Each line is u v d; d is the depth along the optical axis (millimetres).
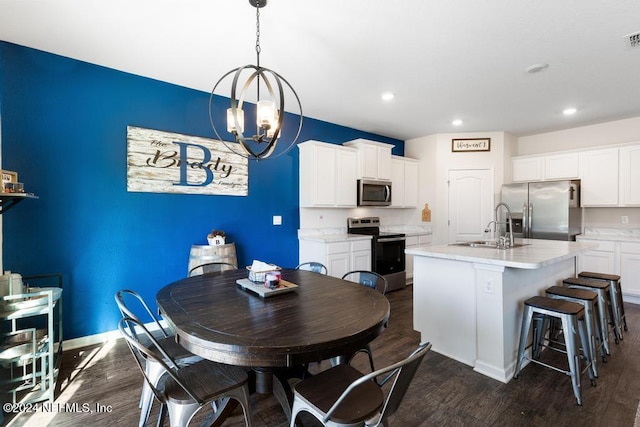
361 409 1198
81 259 2760
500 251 2613
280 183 4125
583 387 2104
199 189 3410
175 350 1801
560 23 2158
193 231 3373
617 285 2949
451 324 2545
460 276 2482
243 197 3768
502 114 4172
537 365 2426
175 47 2520
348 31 2270
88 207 2789
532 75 2988
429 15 2080
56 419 1796
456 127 4844
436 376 2258
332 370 1465
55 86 2637
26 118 2523
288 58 2678
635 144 4031
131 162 2990
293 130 4227
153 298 3119
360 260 4273
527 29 2232
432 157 5309
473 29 2236
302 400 1274
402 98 3605
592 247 2957
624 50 2512
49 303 2002
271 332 1273
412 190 5391
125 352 2633
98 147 2830
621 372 2287
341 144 4773
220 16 2107
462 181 5160
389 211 5488
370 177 4641
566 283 2789
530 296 2572
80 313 2752
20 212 2510
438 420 1784
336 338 1226
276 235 4082
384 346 2758
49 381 2004
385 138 5465
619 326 2898
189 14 2092
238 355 1180
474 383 2166
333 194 4324
